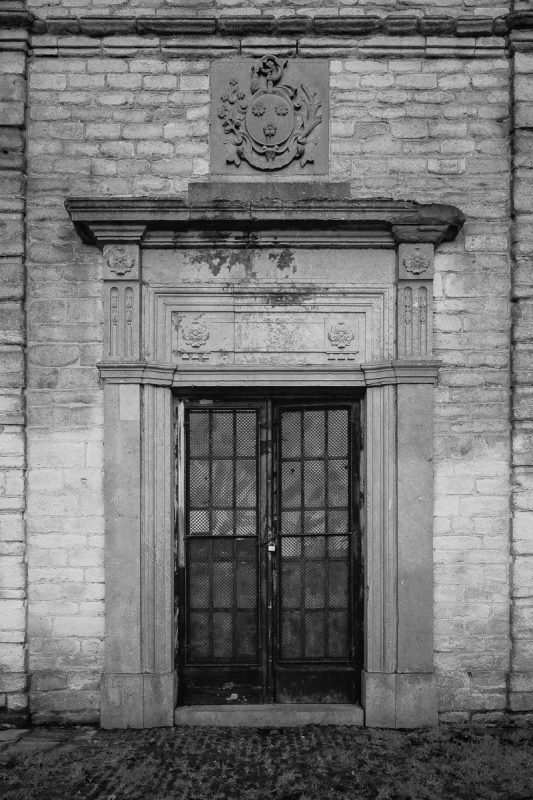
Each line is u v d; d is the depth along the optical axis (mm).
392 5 4527
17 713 4344
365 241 4445
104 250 4402
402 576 4387
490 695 4430
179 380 4469
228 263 4488
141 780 3627
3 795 3449
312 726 4375
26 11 4414
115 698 4328
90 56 4520
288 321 4504
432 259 4422
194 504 4605
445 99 4535
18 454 4387
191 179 4523
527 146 4469
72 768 3754
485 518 4461
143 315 4469
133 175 4512
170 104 4527
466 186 4520
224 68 4531
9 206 4426
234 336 4500
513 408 4449
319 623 4609
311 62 4543
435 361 4375
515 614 4414
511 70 4527
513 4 4492
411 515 4395
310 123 4527
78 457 4449
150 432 4410
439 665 4434
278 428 4605
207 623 4598
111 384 4383
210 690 4566
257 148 4520
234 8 4512
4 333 4402
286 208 4285
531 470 4434
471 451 4469
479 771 3709
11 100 4445
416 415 4395
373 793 3520
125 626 4355
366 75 4547
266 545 4590
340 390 4574
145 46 4508
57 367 4469
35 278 4477
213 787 3572
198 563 4598
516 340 4449
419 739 4164
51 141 4504
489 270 4508
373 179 4520
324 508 4617
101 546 4438
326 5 4523
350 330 4500
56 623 4418
